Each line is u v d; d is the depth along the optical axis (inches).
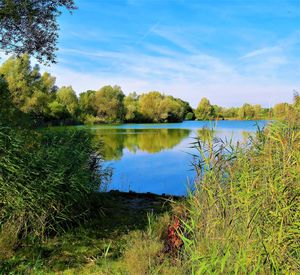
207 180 156.9
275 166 133.3
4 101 339.3
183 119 3193.9
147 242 206.5
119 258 208.8
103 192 365.7
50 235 244.1
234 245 127.3
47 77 1964.8
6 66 1558.8
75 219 266.7
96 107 2647.6
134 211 313.9
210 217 144.9
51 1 513.0
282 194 123.8
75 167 283.3
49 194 245.4
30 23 493.7
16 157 244.4
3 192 233.3
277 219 121.2
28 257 208.5
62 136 335.9
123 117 2743.6
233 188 140.3
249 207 129.6
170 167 633.0
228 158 157.0
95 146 348.5
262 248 118.6
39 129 329.4
